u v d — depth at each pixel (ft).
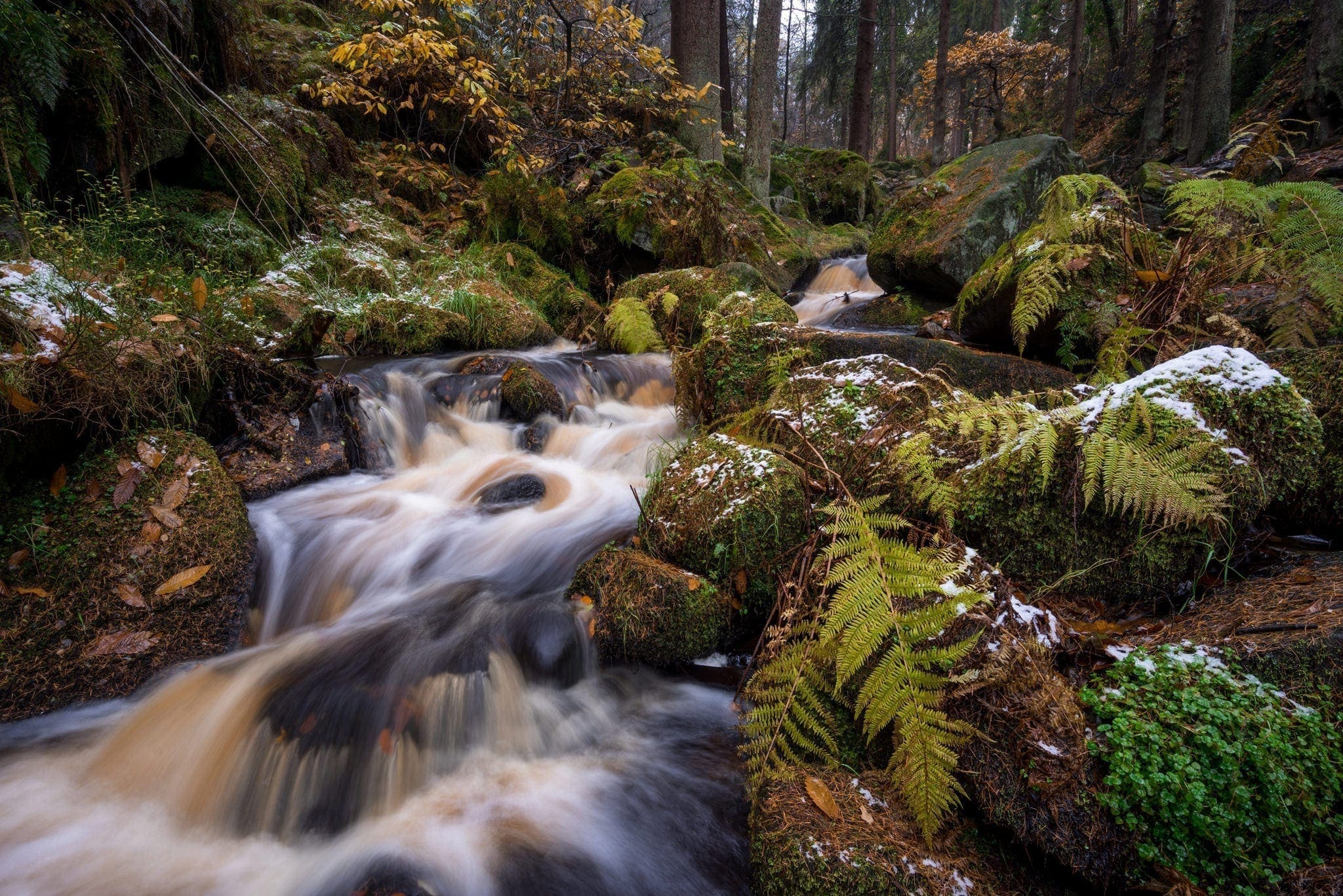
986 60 92.53
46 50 11.39
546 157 29.35
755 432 10.55
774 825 6.06
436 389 16.06
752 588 8.68
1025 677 6.08
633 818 6.97
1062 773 5.59
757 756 6.73
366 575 10.55
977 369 11.84
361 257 21.47
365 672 8.46
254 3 31.48
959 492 8.08
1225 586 7.45
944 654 6.15
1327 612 6.29
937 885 5.35
